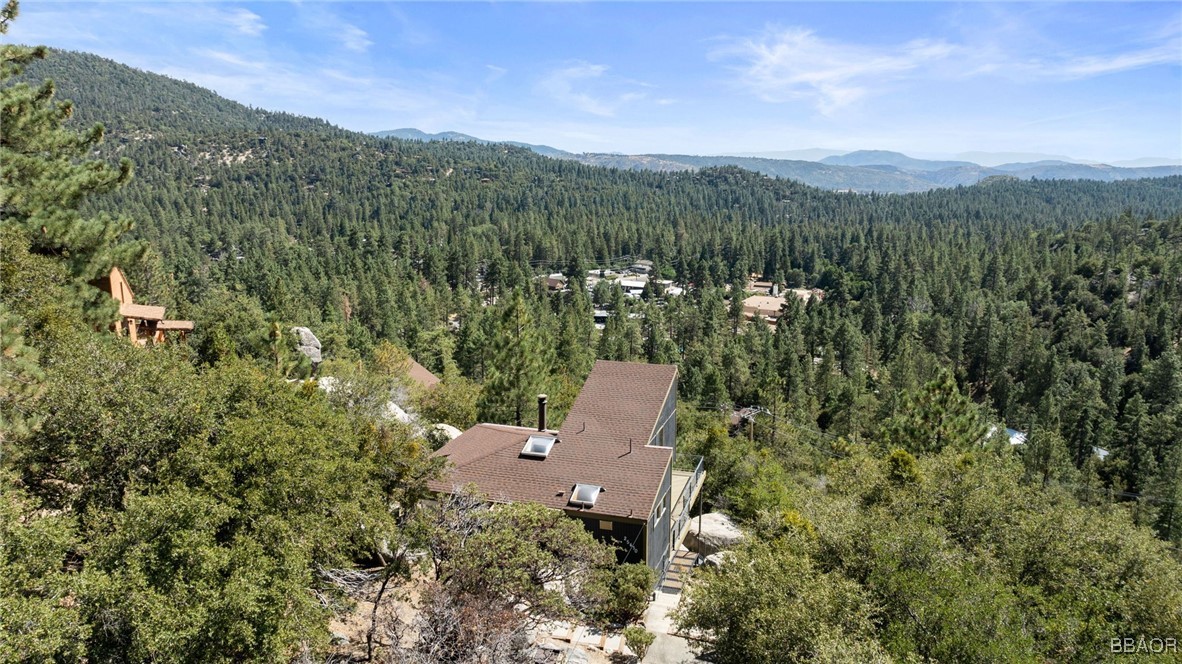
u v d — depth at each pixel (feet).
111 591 28.76
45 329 51.90
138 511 32.17
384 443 55.42
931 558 50.62
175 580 30.27
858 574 52.75
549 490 69.31
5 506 30.60
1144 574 57.62
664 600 66.59
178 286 205.26
